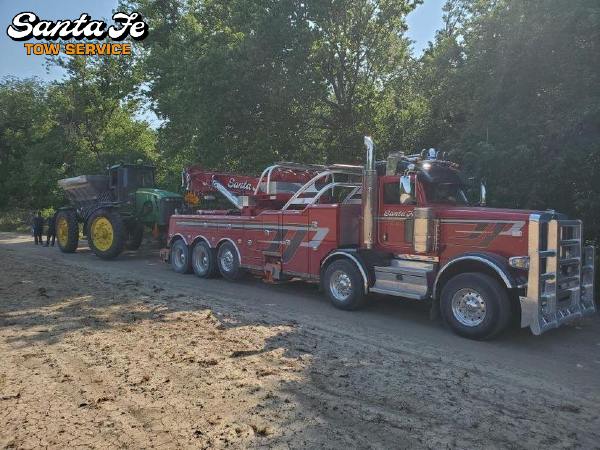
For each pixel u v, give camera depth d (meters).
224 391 4.70
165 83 20.66
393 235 8.30
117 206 15.43
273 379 5.06
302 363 5.61
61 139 31.83
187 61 15.47
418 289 7.74
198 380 4.96
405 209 8.12
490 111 11.78
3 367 5.30
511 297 7.01
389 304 9.17
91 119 32.94
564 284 7.16
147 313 7.87
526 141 10.62
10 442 3.67
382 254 8.44
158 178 23.94
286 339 6.59
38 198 38.59
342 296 8.66
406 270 7.88
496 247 7.05
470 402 4.66
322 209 9.12
